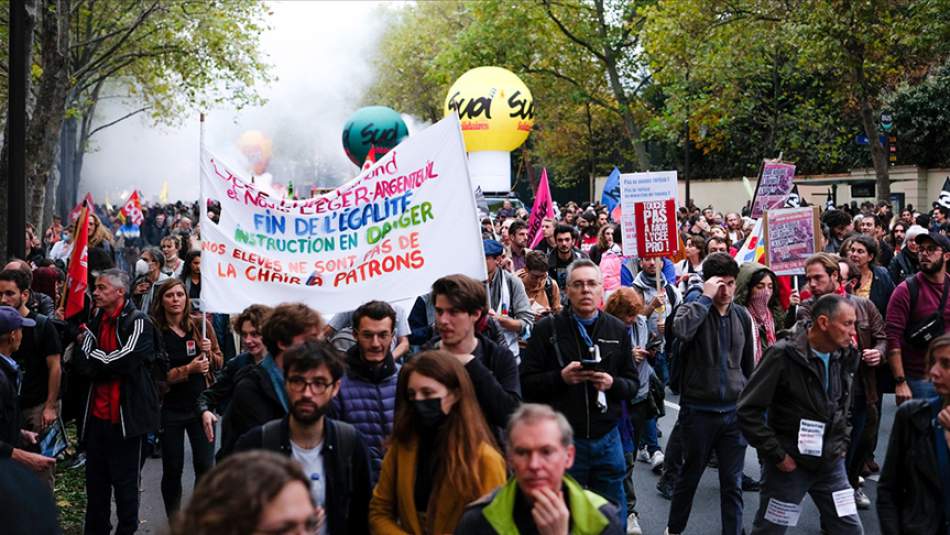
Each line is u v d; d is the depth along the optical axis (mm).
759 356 8125
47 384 7215
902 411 4633
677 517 7051
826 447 5816
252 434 4344
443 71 39750
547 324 6227
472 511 3635
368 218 7059
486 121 30234
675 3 28094
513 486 3578
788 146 36031
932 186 33031
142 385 6910
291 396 4223
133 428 6820
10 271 7125
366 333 5129
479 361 5043
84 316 8914
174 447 7418
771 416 5898
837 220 12719
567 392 6102
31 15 12805
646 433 9344
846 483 5898
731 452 6914
